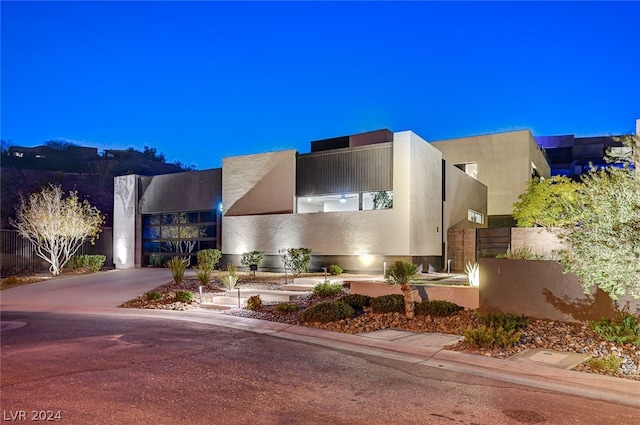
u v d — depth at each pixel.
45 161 60.16
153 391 6.03
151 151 74.56
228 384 6.34
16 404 5.52
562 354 7.71
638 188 7.11
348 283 16.45
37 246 25.28
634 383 6.23
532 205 25.31
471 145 33.00
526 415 5.19
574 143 50.41
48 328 10.98
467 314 10.74
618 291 6.98
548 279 9.80
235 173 24.06
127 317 12.77
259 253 21.95
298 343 9.11
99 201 53.44
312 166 21.92
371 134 23.22
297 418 5.07
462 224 26.30
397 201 19.58
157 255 27.44
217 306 13.58
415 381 6.50
